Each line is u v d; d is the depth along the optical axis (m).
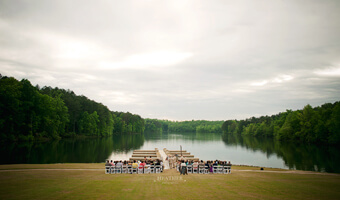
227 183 14.01
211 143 86.12
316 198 10.45
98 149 55.06
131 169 19.98
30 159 35.50
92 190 11.34
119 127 151.50
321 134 72.69
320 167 34.75
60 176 16.11
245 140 104.25
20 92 60.91
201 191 11.51
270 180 15.68
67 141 72.06
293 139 88.44
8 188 11.55
